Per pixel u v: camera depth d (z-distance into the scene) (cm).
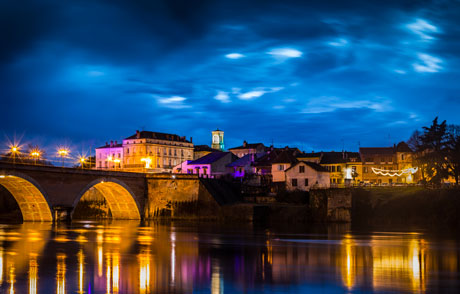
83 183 10750
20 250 6469
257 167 15625
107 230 9350
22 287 4462
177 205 12444
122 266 5456
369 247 7062
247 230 9638
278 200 12888
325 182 13425
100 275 4975
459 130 13212
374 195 12231
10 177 9131
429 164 12681
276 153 16088
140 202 12531
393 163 16162
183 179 12481
